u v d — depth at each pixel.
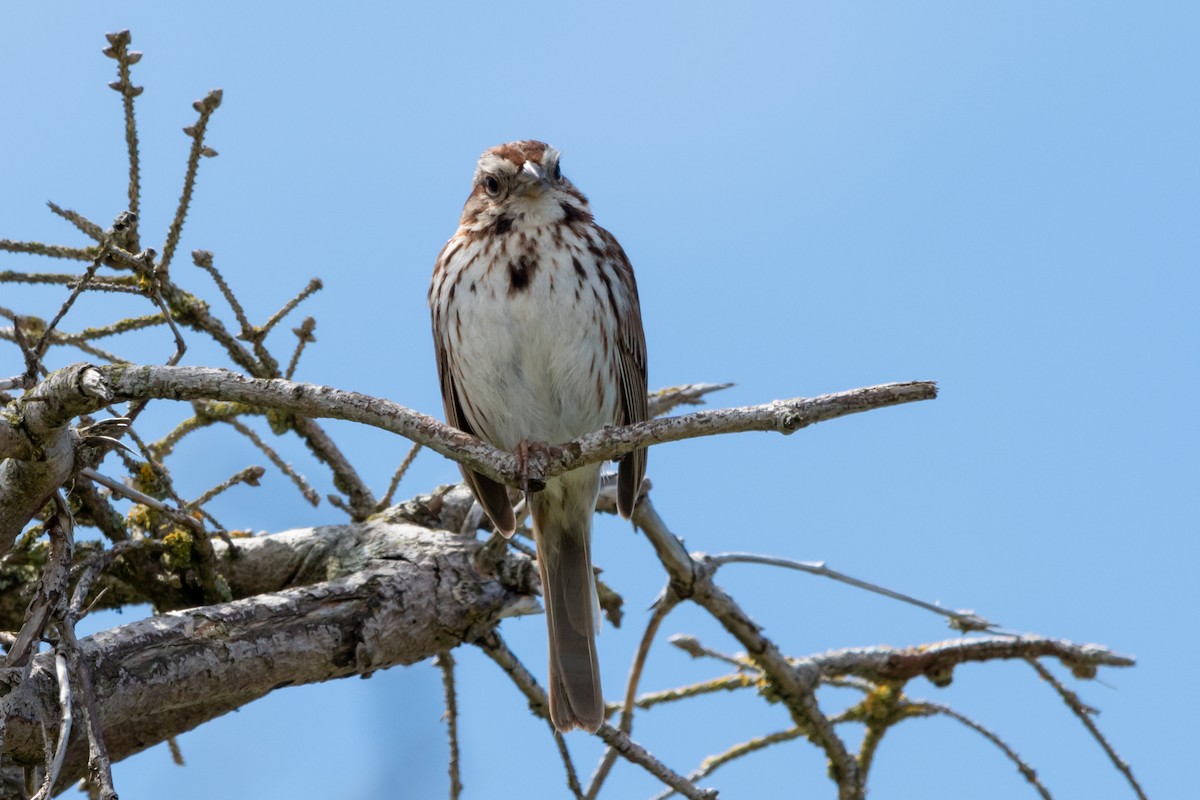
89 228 9.93
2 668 7.98
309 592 10.16
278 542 11.28
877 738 12.21
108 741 9.91
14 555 10.80
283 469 11.54
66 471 8.49
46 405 7.98
